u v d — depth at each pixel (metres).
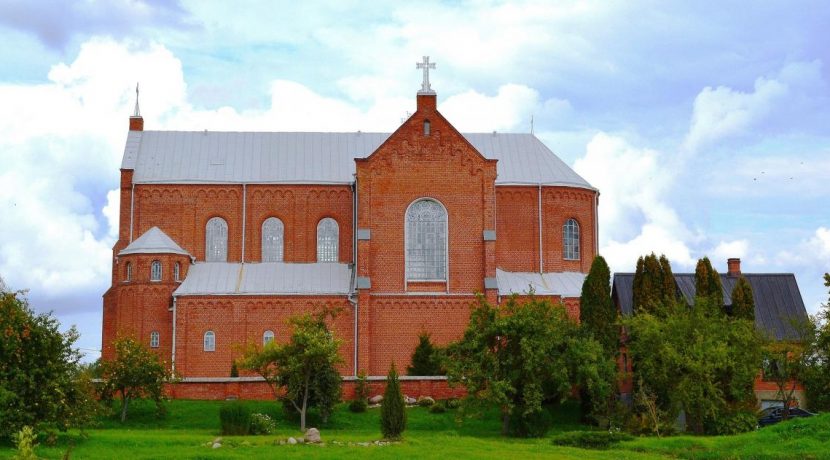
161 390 79.50
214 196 109.06
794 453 61.50
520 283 105.75
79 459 55.97
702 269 91.00
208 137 113.81
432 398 86.75
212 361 99.75
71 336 66.88
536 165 112.75
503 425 77.88
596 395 79.25
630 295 97.25
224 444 61.59
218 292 100.94
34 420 62.16
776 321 96.25
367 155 113.50
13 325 62.78
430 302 99.50
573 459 60.06
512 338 77.81
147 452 58.50
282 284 103.62
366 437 69.25
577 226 111.12
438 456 58.03
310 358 78.50
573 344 77.44
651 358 78.81
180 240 108.00
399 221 100.44
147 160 110.56
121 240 107.19
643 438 70.94
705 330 79.56
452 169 101.31
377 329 99.00
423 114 101.75
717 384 78.12
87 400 65.81
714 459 62.12
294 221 109.38
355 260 104.31
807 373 82.88
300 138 114.69
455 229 100.62
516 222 109.38
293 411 80.75
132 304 101.75
